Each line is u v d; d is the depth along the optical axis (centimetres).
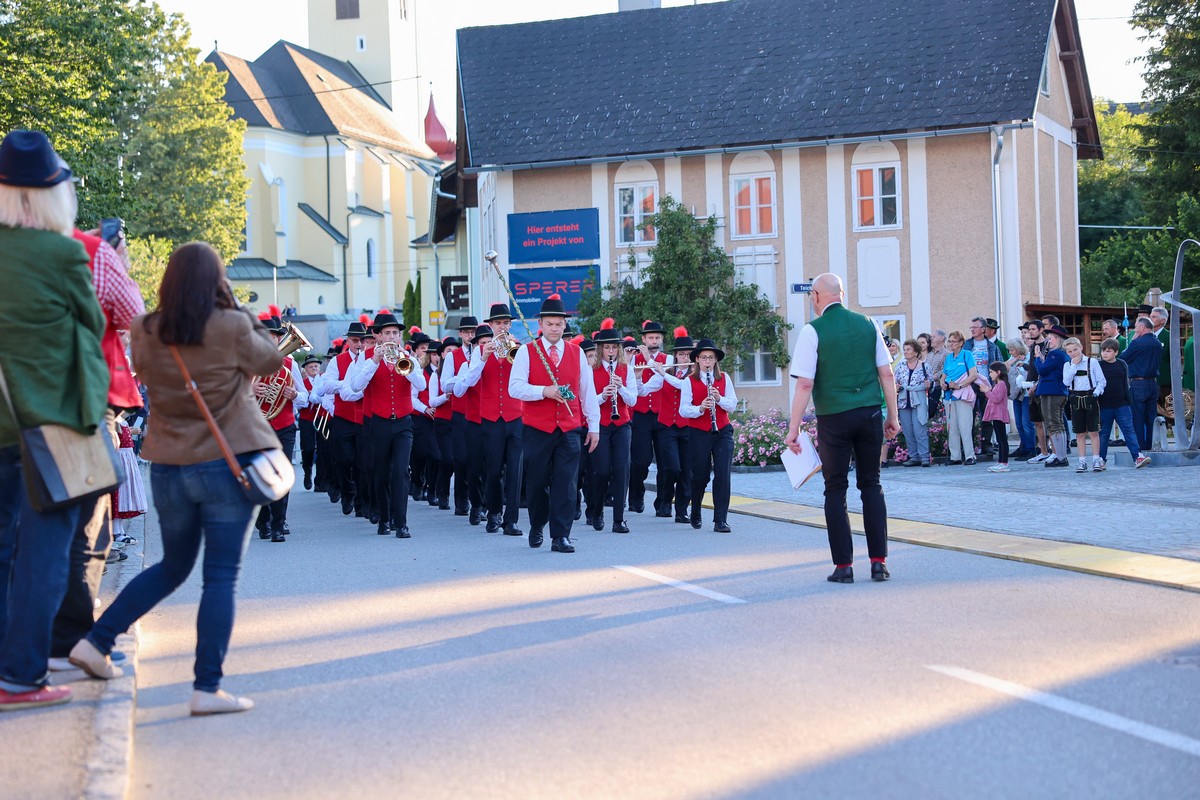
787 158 3148
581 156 3231
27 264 553
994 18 3164
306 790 480
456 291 4450
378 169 8419
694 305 3125
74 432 563
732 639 733
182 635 806
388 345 1343
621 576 993
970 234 3027
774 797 458
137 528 1509
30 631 562
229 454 583
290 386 1366
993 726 540
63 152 3231
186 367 579
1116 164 6888
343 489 1708
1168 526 1153
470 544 1277
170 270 582
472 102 3428
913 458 2117
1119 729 533
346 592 959
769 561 1058
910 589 888
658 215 3180
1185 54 4478
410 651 727
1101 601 824
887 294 3091
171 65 6022
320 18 9762
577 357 1193
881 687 610
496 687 634
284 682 659
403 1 9856
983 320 2092
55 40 3256
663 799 459
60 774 469
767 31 3397
